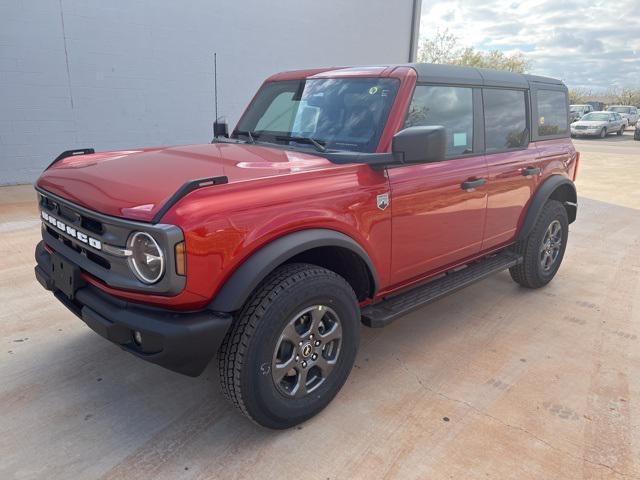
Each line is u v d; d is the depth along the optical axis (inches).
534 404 117.1
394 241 121.6
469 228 146.0
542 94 179.5
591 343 148.6
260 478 92.8
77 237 100.1
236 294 89.7
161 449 99.8
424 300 130.7
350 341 112.3
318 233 101.3
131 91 364.5
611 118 1223.5
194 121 401.1
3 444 99.6
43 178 117.6
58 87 334.6
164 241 82.4
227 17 398.9
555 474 95.1
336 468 95.5
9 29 311.4
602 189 448.5
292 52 448.1
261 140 139.4
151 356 88.8
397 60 550.6
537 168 171.6
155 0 360.8
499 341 148.6
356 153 115.9
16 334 142.4
